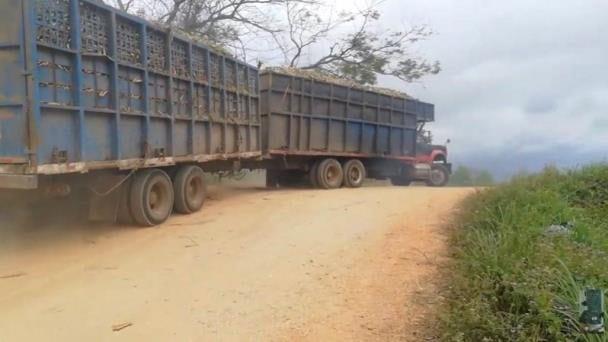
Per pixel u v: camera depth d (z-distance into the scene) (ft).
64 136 22.68
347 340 14.48
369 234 26.30
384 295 17.57
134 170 27.89
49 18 21.81
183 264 21.68
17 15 21.01
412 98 64.13
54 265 21.61
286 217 31.60
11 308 16.80
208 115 34.94
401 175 65.46
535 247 17.28
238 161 41.04
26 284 19.20
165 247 24.50
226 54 37.47
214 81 35.94
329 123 52.06
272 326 15.46
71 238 26.25
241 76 40.50
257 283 19.13
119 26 26.27
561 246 17.19
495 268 15.94
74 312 16.49
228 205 36.86
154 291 18.40
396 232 26.50
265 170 53.11
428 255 21.72
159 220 29.68
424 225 27.84
